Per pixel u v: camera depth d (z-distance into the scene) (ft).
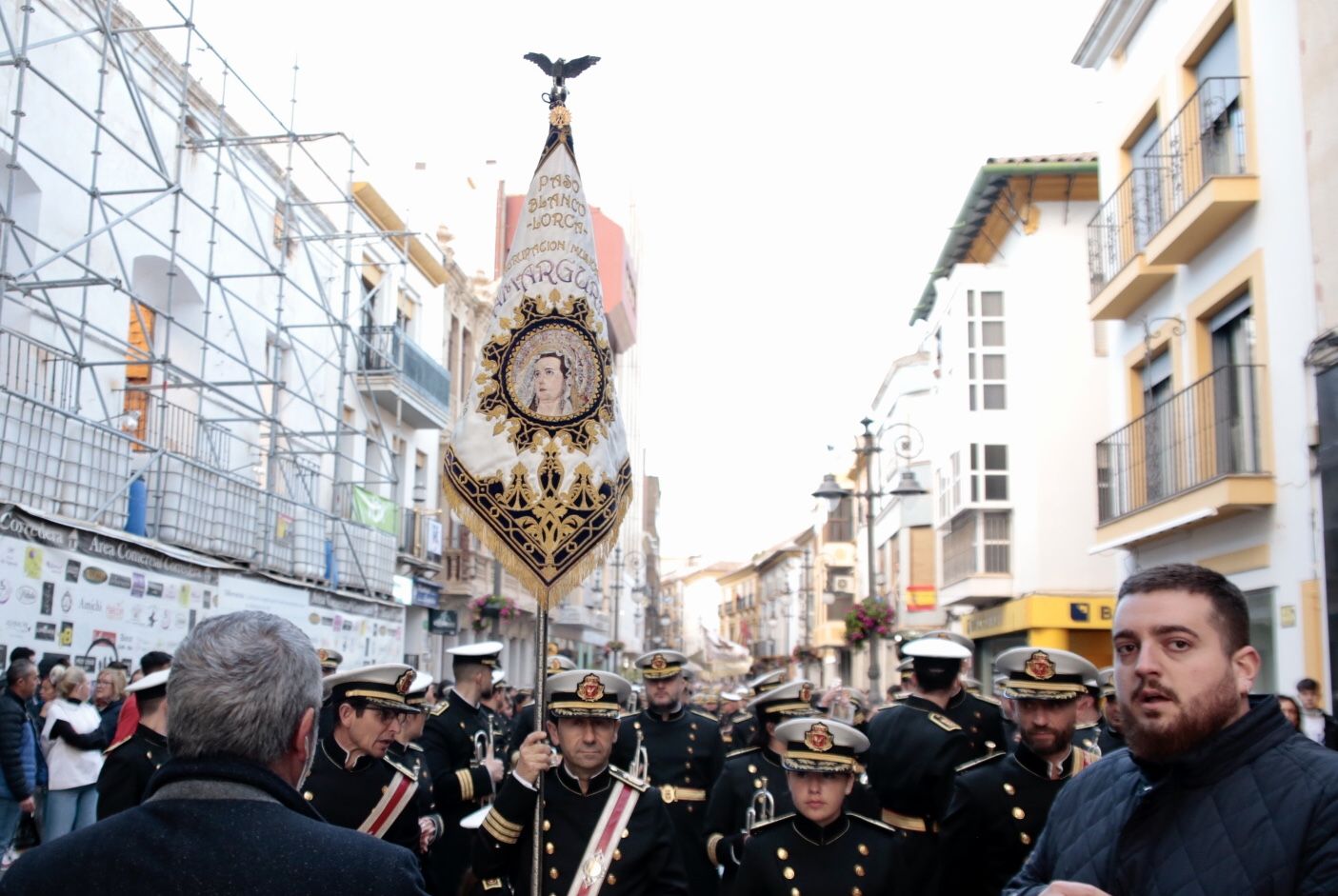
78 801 35.63
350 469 83.15
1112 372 65.51
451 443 22.03
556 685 20.33
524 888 19.54
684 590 449.48
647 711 32.09
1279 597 46.68
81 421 42.16
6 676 33.32
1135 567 62.95
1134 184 60.64
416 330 101.24
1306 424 44.37
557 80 23.08
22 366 44.96
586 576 21.45
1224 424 51.21
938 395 108.78
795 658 192.85
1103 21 62.80
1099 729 25.89
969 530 93.76
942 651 26.53
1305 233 44.65
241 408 65.82
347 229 78.54
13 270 45.88
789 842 19.99
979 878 20.65
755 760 27.12
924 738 25.50
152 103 55.26
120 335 53.16
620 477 22.34
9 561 35.88
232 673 9.46
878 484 156.46
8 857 32.40
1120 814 10.71
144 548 43.91
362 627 67.92
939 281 107.65
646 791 20.27
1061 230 92.38
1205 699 10.03
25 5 41.14
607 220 195.93
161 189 49.01
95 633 40.65
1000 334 94.94
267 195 69.56
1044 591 88.99
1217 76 50.83
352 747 21.22
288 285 72.79
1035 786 20.45
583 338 22.27
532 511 21.53
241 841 8.98
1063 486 90.22
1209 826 9.87
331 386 80.12
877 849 19.92
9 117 44.98
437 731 30.22
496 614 104.17
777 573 296.10
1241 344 51.26
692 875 30.14
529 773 19.12
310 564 62.69
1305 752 9.93
